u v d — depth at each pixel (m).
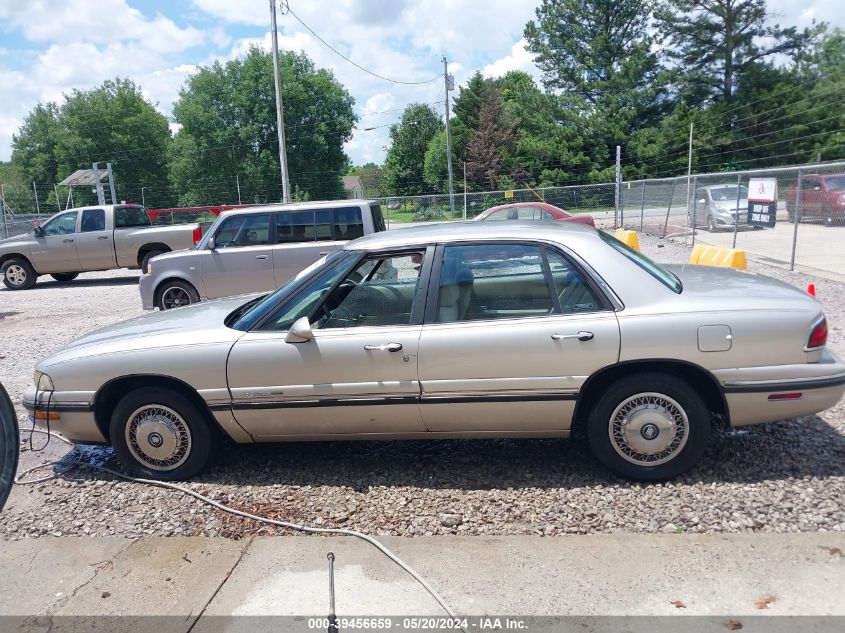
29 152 71.06
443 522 3.70
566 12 48.75
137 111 64.50
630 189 25.53
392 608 3.00
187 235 16.06
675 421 3.92
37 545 3.72
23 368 7.92
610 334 3.83
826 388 3.84
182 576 3.35
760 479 3.98
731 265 8.92
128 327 4.78
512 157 54.72
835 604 2.87
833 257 13.73
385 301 4.18
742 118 45.12
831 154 43.31
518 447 4.70
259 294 5.54
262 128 58.16
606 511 3.73
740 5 44.62
